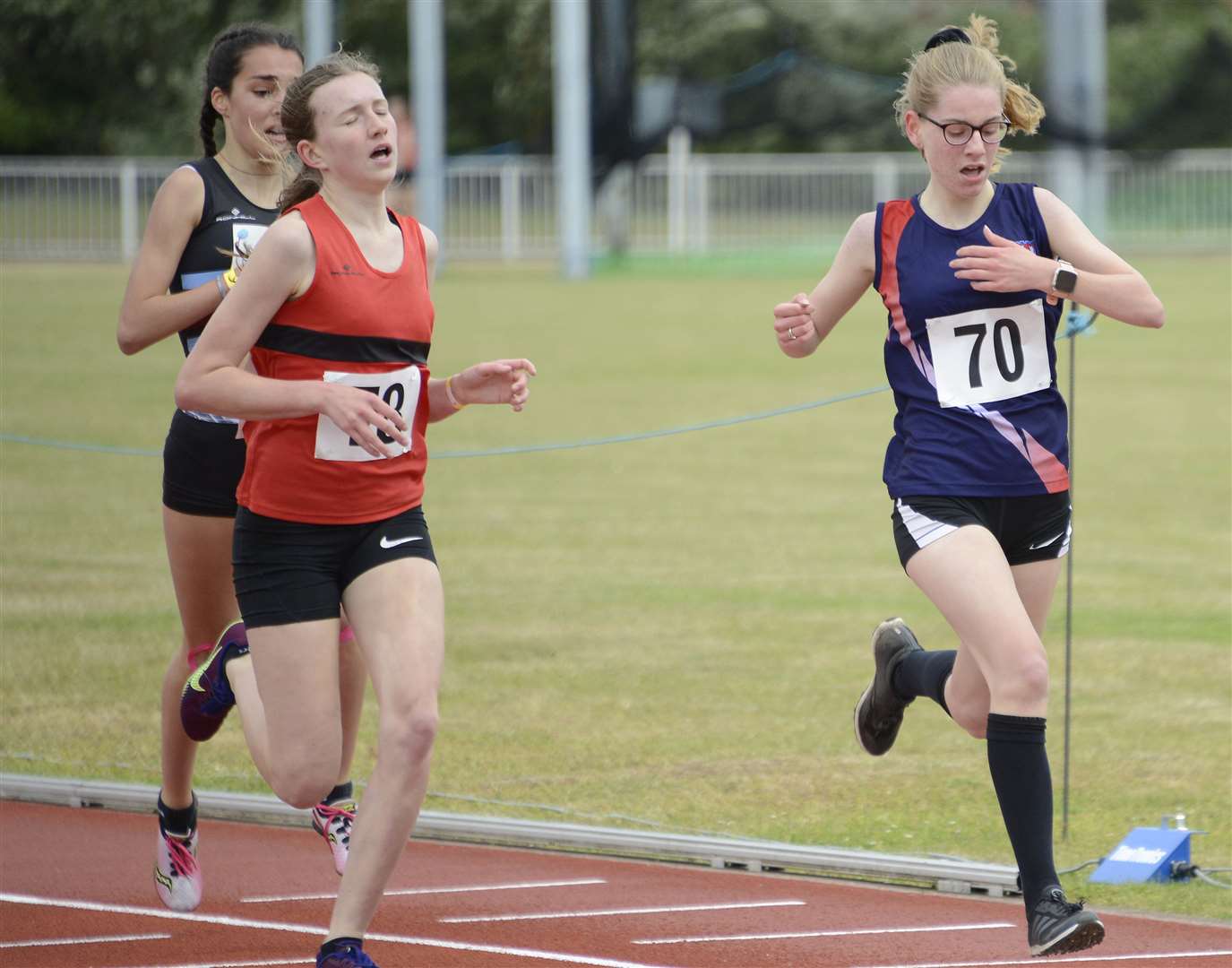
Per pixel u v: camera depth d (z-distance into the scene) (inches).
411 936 642.2
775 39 5698.8
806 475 1801.2
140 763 892.0
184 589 695.1
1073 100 4635.8
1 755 900.6
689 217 4894.2
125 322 691.4
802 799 837.2
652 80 5585.6
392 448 566.6
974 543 585.6
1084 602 1248.8
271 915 670.5
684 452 1942.7
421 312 573.3
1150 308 584.4
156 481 1740.9
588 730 957.2
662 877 724.0
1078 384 2471.7
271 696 565.6
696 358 2738.7
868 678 1066.1
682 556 1424.7
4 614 1216.8
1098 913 673.6
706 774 878.4
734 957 620.4
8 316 3184.1
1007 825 576.1
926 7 5821.9
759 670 1084.5
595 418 2145.7
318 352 558.9
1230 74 5462.6
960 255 589.6
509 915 669.3
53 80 5315.0
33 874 721.0
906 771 886.4
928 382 605.0
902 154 5324.8
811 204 4918.8
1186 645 1128.2
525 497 1683.1
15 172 4485.7
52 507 1610.5
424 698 546.0
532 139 5708.7
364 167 558.3
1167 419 2140.7
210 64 707.4
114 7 5152.6
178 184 698.8
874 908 682.2
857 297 634.2
